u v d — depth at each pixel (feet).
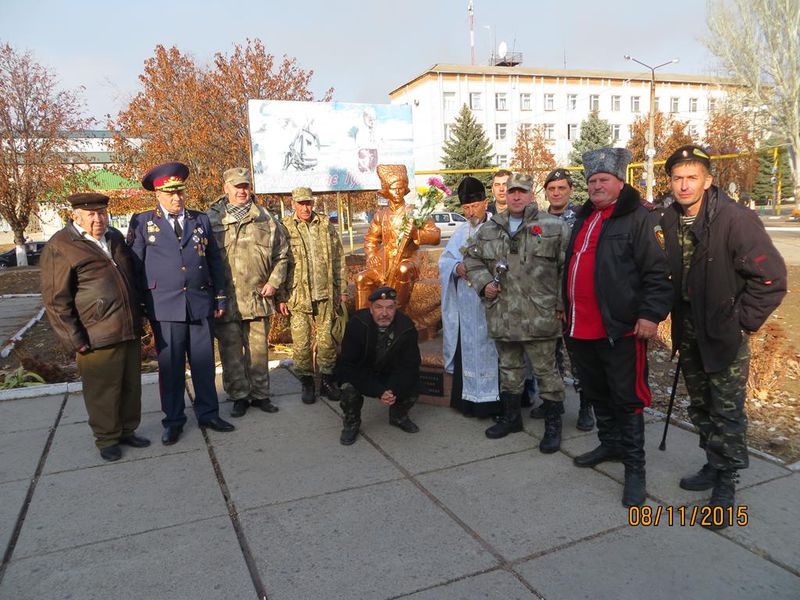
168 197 12.80
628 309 9.74
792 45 89.45
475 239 12.66
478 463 11.73
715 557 8.38
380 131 39.52
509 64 165.78
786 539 8.71
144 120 51.88
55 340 26.53
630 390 9.94
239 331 14.70
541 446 12.17
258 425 14.23
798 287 32.24
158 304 12.85
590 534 9.05
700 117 171.32
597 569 8.16
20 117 70.18
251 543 9.01
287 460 12.10
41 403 16.22
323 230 15.71
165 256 12.85
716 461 9.41
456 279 14.23
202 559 8.63
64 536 9.34
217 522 9.67
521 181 11.78
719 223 8.87
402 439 13.10
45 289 11.43
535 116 153.79
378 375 12.97
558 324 11.83
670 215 9.73
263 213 14.76
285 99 57.11
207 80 53.88
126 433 12.92
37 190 72.69
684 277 9.59
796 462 11.22
